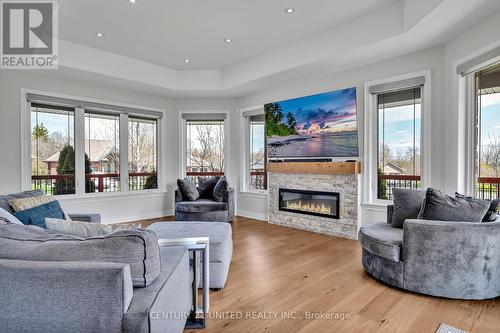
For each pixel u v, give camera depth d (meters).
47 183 4.35
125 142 5.19
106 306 1.01
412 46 3.31
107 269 1.02
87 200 4.70
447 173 3.25
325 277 2.63
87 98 4.68
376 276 2.55
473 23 2.78
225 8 3.11
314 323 1.88
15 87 4.00
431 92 3.37
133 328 1.01
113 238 1.16
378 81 3.79
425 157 3.43
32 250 1.13
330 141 4.28
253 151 5.68
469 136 3.08
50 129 4.39
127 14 3.21
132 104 5.22
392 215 3.03
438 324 1.86
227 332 1.79
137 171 5.38
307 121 4.55
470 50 2.88
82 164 4.68
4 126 3.91
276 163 4.90
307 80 4.56
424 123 3.45
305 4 3.04
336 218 4.14
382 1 3.00
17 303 1.04
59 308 1.03
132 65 4.57
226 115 5.82
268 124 5.13
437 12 2.57
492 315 1.96
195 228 2.73
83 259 1.12
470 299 2.16
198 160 5.95
